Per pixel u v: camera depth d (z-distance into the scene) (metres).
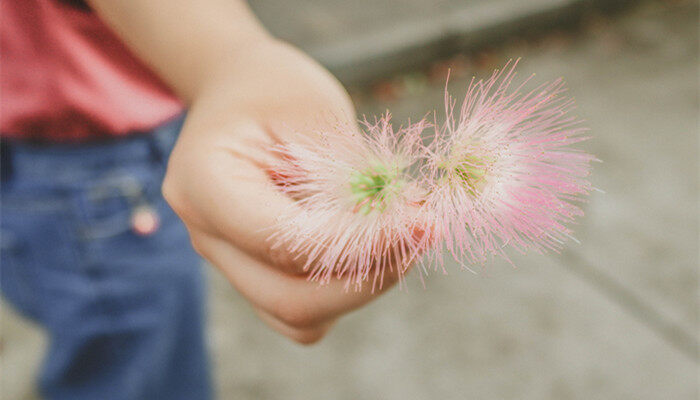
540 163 0.39
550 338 0.98
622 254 1.09
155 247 0.54
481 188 0.39
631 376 0.92
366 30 1.48
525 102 0.39
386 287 0.39
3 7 0.45
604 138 1.32
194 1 0.41
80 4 0.45
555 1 1.60
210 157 0.38
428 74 1.51
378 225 0.39
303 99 0.40
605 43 1.62
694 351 0.96
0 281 0.55
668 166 1.25
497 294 1.03
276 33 1.46
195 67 0.41
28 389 0.90
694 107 1.40
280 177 0.39
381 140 0.40
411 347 0.97
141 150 0.52
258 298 0.40
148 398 0.60
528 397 0.91
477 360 0.95
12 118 0.48
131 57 0.48
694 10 1.74
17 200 0.51
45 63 0.47
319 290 0.39
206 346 0.66
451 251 0.38
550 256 1.09
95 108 0.49
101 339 0.56
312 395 0.92
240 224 0.38
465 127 0.40
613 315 1.00
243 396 0.91
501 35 1.58
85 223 0.52
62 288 0.54
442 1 1.58
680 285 1.05
